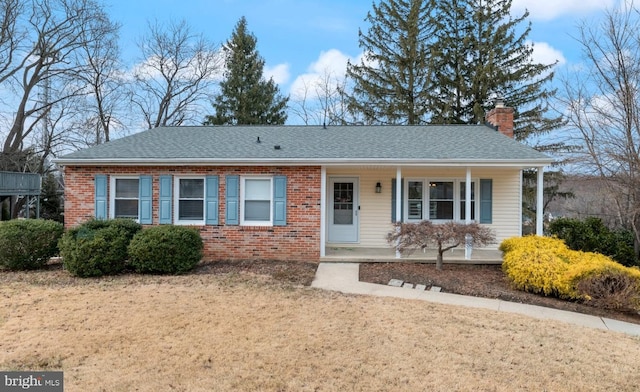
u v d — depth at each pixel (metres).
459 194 11.91
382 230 11.98
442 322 5.91
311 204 10.41
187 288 7.61
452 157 10.05
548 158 9.78
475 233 8.77
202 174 10.59
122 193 10.84
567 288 7.23
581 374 4.28
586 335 5.59
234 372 4.16
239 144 11.62
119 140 12.16
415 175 11.96
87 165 10.66
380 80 23.55
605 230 12.11
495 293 7.70
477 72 21.03
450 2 22.78
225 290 7.46
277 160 10.20
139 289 7.51
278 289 7.61
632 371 4.38
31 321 5.68
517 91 21.20
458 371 4.28
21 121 22.05
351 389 3.86
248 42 29.31
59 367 4.24
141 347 4.78
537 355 4.77
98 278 8.43
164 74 26.64
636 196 11.12
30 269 9.24
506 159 9.88
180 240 8.95
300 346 4.87
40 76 22.14
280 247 10.46
